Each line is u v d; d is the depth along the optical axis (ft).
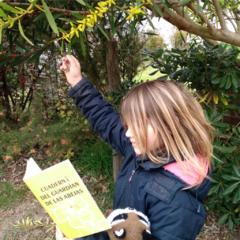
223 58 4.65
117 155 6.19
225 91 5.06
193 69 4.94
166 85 2.30
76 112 8.20
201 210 2.10
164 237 1.94
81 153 8.16
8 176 7.86
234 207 5.65
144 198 2.19
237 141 4.82
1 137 7.55
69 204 1.90
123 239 1.83
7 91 9.57
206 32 3.25
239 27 4.98
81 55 6.61
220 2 4.66
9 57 3.27
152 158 2.17
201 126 2.27
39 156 8.67
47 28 3.43
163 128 2.07
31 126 7.71
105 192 6.98
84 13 2.34
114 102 5.55
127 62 7.18
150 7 2.58
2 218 6.37
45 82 9.66
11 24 1.59
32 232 5.97
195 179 2.08
